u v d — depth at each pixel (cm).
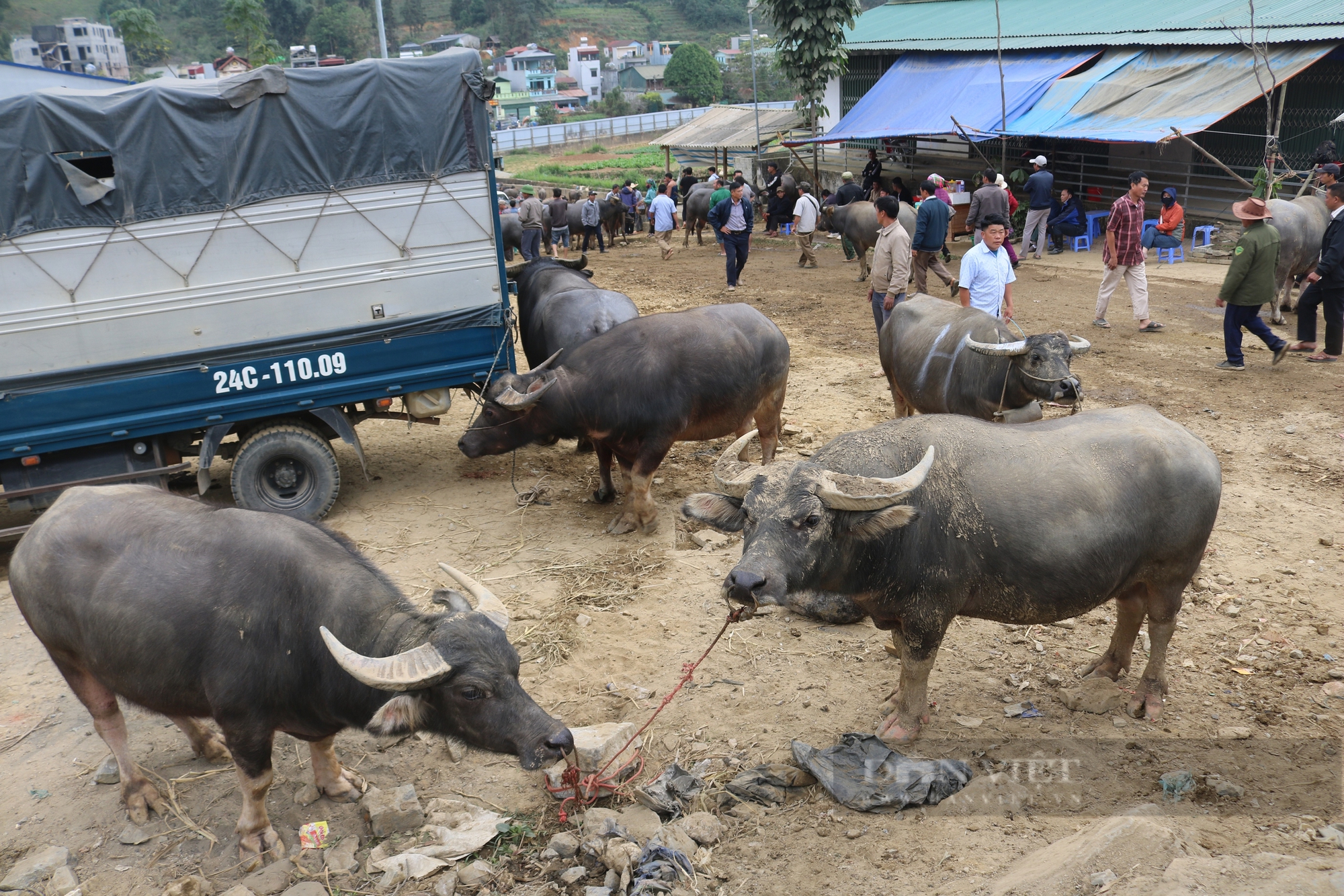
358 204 829
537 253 2211
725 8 17988
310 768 536
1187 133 1770
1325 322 1277
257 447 841
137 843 485
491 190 862
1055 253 2030
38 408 784
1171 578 511
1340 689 549
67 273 773
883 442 493
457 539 823
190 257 799
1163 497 489
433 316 869
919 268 1427
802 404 1124
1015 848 430
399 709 404
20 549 479
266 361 830
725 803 482
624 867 432
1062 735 519
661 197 2308
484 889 439
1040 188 1922
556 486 950
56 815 512
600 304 1014
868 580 470
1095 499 478
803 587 447
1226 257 1838
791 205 2678
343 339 845
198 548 453
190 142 779
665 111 10150
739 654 625
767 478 453
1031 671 586
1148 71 2059
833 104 3142
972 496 480
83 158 783
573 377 800
